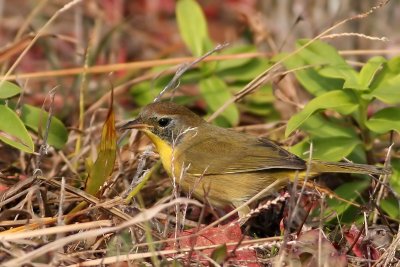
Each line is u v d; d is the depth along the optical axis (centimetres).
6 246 841
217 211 1120
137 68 1352
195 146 1087
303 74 1164
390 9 1542
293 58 1177
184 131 1041
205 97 1271
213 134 1100
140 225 922
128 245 885
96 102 1288
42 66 1546
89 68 1234
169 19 1839
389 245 942
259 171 1067
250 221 1076
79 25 1605
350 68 1105
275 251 927
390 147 1042
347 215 1055
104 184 1019
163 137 1098
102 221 885
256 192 1070
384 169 1023
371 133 1112
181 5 1346
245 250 907
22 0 1758
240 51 1339
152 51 1708
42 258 817
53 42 1617
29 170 1116
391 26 1546
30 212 922
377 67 1076
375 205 1002
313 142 1096
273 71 1194
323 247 873
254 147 1074
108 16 1712
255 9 1708
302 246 873
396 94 1048
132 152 1150
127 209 973
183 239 902
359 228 1004
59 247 821
